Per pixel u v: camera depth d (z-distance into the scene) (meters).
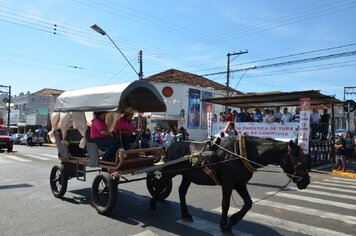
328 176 16.09
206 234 6.48
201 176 7.04
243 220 7.45
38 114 58.97
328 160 21.11
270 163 6.55
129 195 9.69
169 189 8.82
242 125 19.83
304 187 6.31
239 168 6.52
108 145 8.38
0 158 21.62
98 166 8.17
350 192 11.15
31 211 7.92
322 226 7.13
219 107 42.75
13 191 10.24
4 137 28.02
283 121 19.03
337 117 46.00
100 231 6.54
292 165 6.29
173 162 7.22
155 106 9.27
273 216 7.80
